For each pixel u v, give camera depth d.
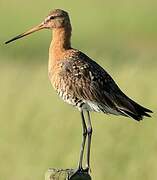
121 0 45.47
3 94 17.89
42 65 24.39
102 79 12.26
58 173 9.74
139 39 36.16
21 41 35.19
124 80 18.98
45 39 36.16
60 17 12.69
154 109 17.12
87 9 43.50
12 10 43.03
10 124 16.28
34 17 41.72
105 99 12.15
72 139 15.76
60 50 12.60
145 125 15.75
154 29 38.66
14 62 27.06
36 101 17.62
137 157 14.82
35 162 15.10
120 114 12.15
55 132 15.97
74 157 15.30
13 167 14.94
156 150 15.01
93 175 14.51
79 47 33.72
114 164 14.65
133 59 27.58
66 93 12.38
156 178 14.18
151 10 42.31
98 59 25.09
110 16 41.84
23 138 15.88
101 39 36.53
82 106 12.36
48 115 16.64
